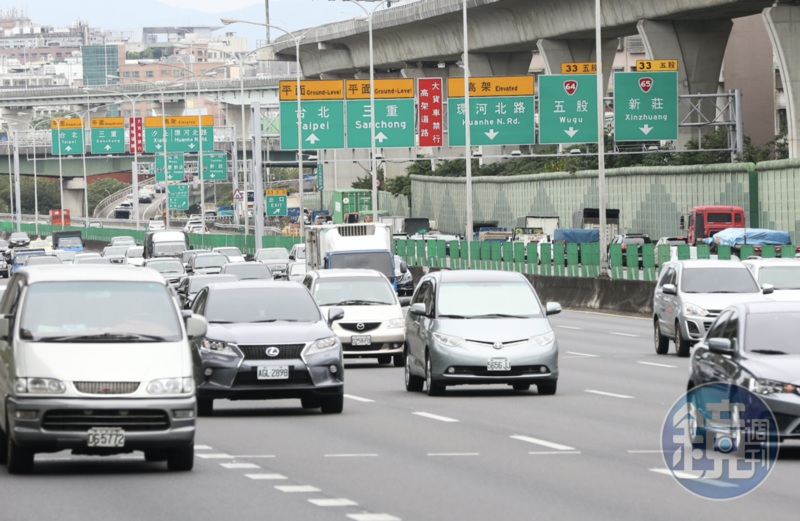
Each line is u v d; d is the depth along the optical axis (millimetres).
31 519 25219
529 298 52125
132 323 32219
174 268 130875
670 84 135625
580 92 136500
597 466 31922
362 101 156375
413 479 30188
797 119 154750
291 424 42375
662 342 70688
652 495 27578
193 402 31250
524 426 40594
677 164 180875
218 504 26891
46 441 30312
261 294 48594
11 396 30688
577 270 125062
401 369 65250
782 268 69750
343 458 33969
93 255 152000
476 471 31359
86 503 27109
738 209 157375
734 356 33781
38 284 32812
